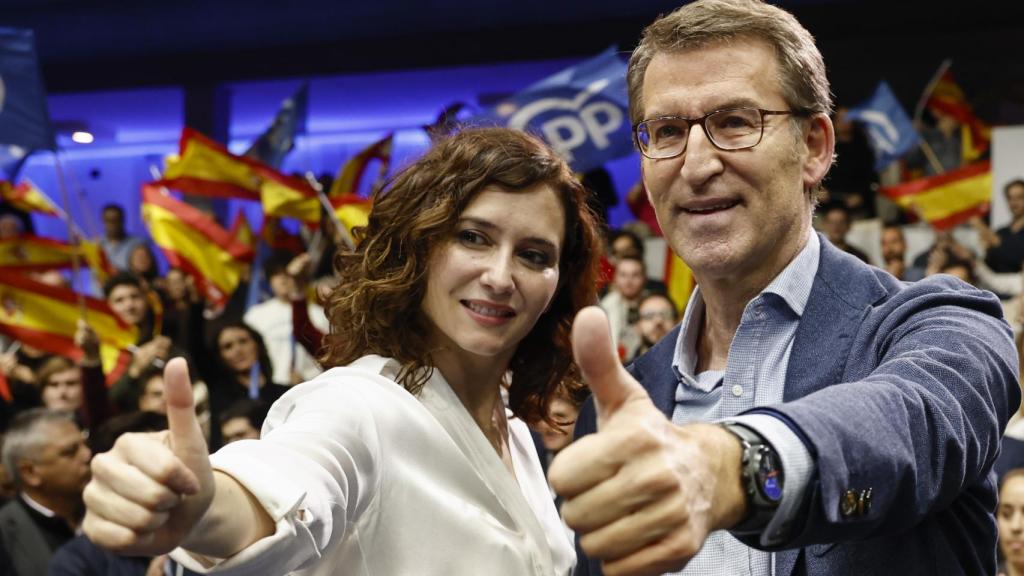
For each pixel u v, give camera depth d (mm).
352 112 11102
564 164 1789
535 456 1961
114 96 11219
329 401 1497
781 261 1699
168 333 7191
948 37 8625
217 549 1107
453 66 9531
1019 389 1432
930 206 6824
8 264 7711
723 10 1683
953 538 1456
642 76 1753
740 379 1708
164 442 1026
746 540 1069
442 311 1745
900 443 1129
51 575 3725
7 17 10289
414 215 1743
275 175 6895
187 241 7086
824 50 8883
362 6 9609
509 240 1728
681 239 1719
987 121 8492
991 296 1543
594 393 973
